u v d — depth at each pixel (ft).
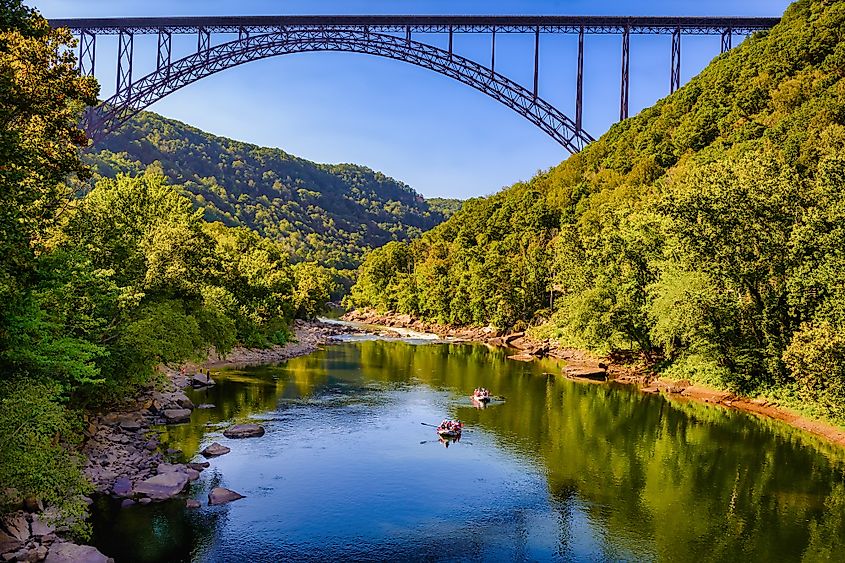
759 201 134.51
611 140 440.45
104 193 141.28
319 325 365.40
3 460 52.95
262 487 84.02
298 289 346.33
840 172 127.75
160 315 109.81
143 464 88.69
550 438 112.37
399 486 86.12
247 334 213.66
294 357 219.20
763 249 135.64
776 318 136.05
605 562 65.16
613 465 97.09
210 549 65.36
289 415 125.59
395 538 69.72
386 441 108.27
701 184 150.41
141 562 61.67
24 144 67.31
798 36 316.40
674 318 147.74
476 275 335.47
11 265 65.51
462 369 196.65
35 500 66.64
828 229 123.44
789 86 284.20
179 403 127.54
